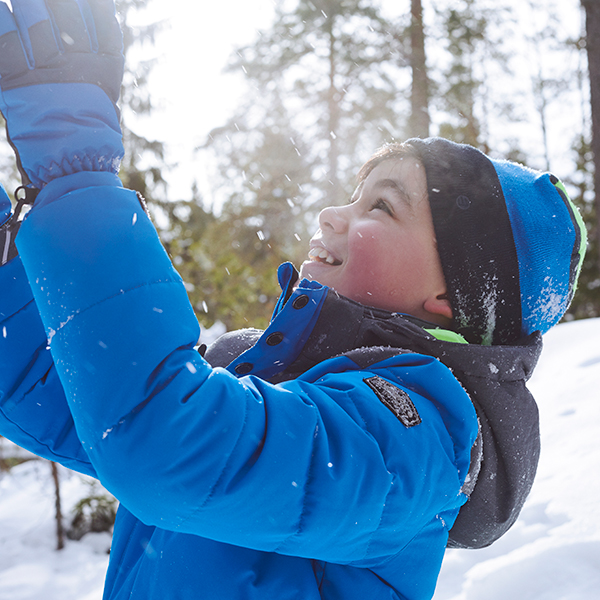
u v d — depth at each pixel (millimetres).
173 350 607
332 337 934
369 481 686
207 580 761
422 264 1021
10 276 840
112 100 678
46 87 639
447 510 889
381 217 1039
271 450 622
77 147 640
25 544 6305
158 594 788
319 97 12195
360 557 749
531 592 2217
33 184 669
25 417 918
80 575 5723
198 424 583
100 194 634
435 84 12055
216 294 10398
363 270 1026
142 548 937
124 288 604
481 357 937
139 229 637
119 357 584
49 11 645
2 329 859
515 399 972
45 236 614
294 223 11570
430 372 854
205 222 10539
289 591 763
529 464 1006
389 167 1067
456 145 1069
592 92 12492
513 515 1019
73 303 599
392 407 766
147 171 8250
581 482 2994
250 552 779
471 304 1025
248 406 628
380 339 943
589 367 5195
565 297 1116
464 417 843
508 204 1030
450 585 2543
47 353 889
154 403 578
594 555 2289
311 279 1081
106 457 583
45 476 7438
